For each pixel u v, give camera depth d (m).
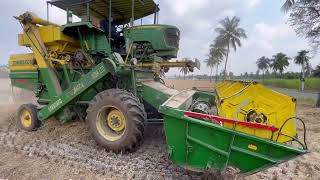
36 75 6.41
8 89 16.44
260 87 3.75
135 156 4.38
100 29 5.50
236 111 3.73
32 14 5.84
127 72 5.09
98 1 5.93
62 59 5.86
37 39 5.96
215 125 3.26
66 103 5.22
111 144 4.45
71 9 6.46
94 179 3.56
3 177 3.64
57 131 5.79
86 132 5.62
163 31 5.71
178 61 5.99
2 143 5.05
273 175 3.87
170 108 3.44
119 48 6.34
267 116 3.69
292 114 3.60
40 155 4.39
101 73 4.72
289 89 33.03
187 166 3.46
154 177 3.60
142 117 4.39
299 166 4.28
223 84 5.33
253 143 3.15
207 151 3.34
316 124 7.95
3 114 8.27
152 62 5.77
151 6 6.37
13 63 6.85
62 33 5.78
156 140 5.21
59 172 3.77
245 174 3.26
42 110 5.61
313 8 16.19
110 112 4.66
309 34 16.84
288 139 3.44
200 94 5.59
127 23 7.08
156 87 5.23
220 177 3.46
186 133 3.39
